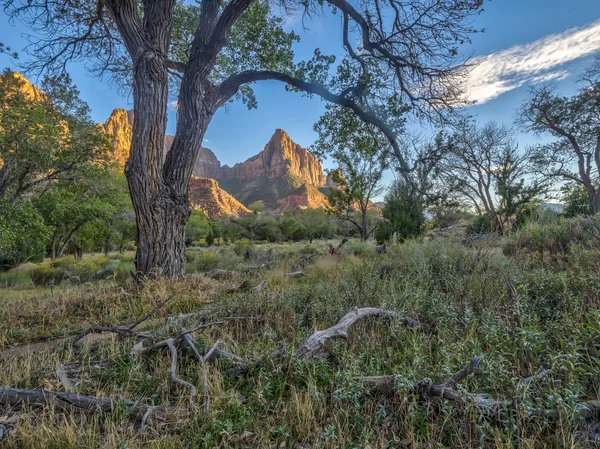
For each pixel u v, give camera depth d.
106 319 4.62
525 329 2.48
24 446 1.89
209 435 1.83
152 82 6.41
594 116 20.14
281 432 1.86
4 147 12.04
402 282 4.98
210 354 2.91
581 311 2.91
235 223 53.06
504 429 1.76
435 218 15.91
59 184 16.86
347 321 3.26
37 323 4.70
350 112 10.26
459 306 3.69
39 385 2.63
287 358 2.68
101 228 23.92
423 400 2.07
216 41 7.09
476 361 2.07
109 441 1.87
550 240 6.41
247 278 7.49
